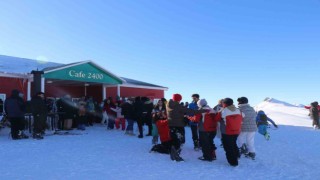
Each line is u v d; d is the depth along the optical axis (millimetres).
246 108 9344
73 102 16297
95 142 11898
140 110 13484
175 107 9188
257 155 9961
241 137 9516
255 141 13062
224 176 7348
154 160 8844
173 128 9195
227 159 8484
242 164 8641
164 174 7363
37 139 12531
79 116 16375
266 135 13102
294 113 28688
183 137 9273
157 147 9883
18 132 12680
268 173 7766
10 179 6762
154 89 27531
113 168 7844
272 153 10383
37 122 12789
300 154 10289
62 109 15961
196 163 8648
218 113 8578
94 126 18547
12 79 17703
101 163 8359
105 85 22172
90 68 19422
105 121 19859
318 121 19734
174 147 9016
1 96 17172
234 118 8336
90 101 18766
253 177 7336
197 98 10312
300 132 17094
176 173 7488
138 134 14750
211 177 7215
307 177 7453
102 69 20047
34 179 6785
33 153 9539
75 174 7215
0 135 13828
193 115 9023
